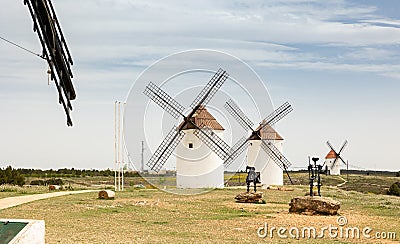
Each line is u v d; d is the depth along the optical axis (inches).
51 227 695.7
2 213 855.7
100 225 730.8
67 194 1299.2
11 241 405.7
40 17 211.9
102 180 2320.4
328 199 892.6
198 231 689.0
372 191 2182.6
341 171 2925.7
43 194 1294.3
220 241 607.8
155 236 634.8
